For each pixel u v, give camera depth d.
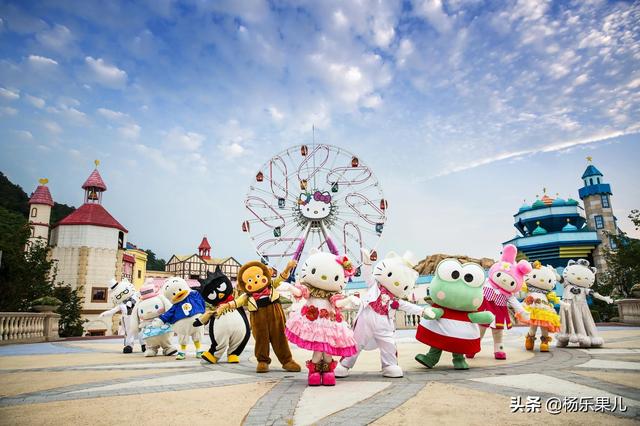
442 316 7.54
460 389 5.43
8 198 54.31
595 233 48.56
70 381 6.68
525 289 10.70
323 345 6.11
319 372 6.10
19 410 4.67
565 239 48.44
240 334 9.16
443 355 10.02
